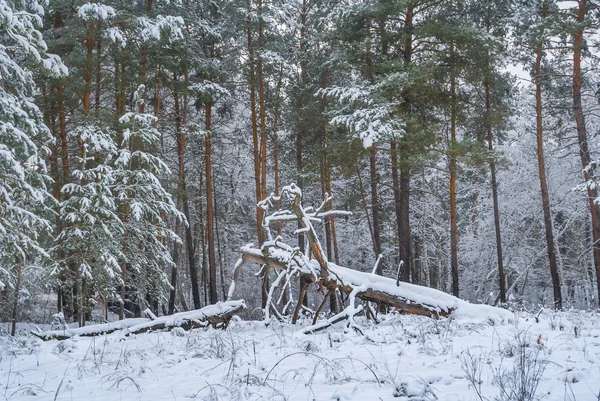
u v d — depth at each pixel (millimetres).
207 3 24125
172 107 25250
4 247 11195
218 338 8414
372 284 10898
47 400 5441
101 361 7352
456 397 4457
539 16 20891
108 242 13391
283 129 25781
